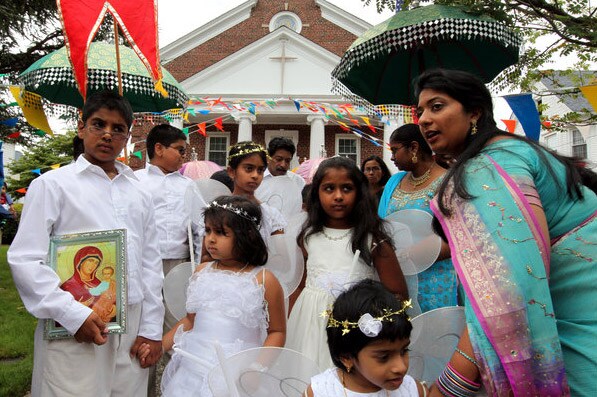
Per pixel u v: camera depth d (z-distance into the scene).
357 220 2.43
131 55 4.82
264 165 3.31
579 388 1.42
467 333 1.43
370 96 4.46
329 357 2.25
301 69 17.55
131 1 3.61
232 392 1.61
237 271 2.31
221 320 2.19
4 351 4.69
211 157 18.78
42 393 2.24
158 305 2.62
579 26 3.88
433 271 2.62
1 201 7.98
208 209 2.35
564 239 1.49
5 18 9.73
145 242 2.67
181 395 2.12
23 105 4.67
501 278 1.33
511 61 3.99
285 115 17.61
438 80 1.64
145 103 5.57
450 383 1.44
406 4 4.42
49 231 2.28
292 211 3.99
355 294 1.64
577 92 5.03
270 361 1.69
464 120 1.64
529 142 1.55
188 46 19.84
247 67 17.64
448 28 3.40
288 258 2.52
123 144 2.50
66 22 3.47
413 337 1.87
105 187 2.47
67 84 4.75
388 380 1.56
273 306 2.24
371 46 3.67
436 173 2.82
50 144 25.58
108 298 2.24
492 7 3.62
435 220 1.75
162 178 3.90
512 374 1.30
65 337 2.22
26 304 2.18
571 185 1.50
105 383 2.31
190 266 2.76
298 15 19.94
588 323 1.45
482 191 1.43
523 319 1.31
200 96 17.39
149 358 2.51
